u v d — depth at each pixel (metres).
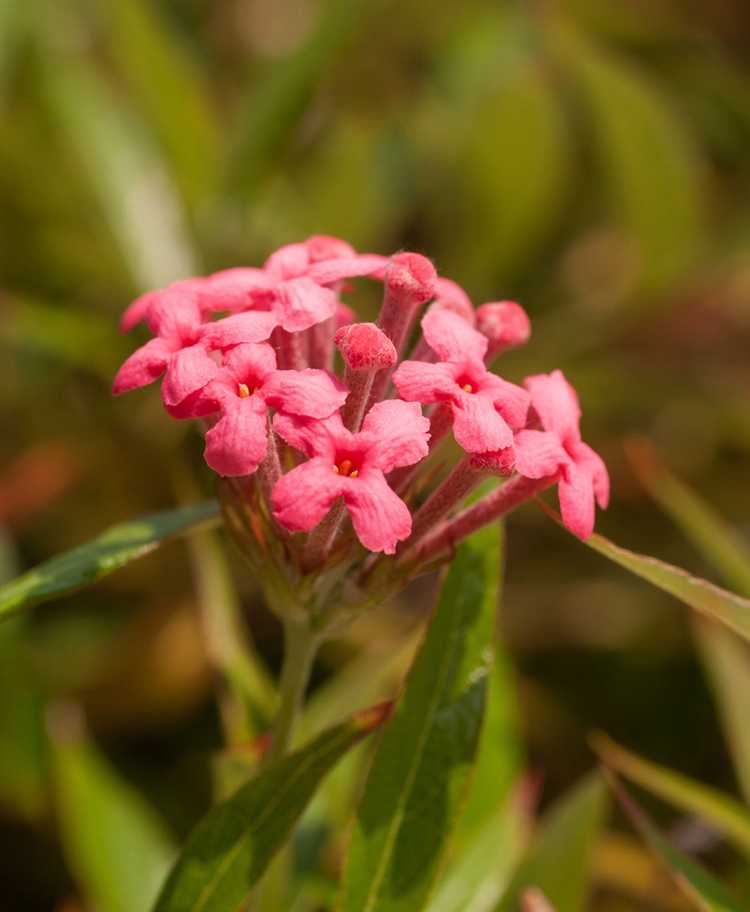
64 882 0.28
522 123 0.35
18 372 0.34
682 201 0.35
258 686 0.24
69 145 0.32
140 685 0.29
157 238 0.32
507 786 0.24
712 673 0.25
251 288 0.20
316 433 0.18
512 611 0.33
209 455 0.18
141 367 0.19
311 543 0.19
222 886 0.20
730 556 0.24
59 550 0.32
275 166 0.31
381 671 0.24
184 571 0.32
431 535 0.20
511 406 0.19
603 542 0.20
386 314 0.20
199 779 0.30
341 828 0.24
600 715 0.32
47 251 0.34
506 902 0.23
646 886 0.25
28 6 0.32
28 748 0.27
